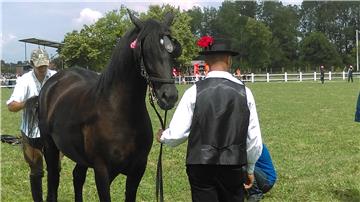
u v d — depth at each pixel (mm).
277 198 6430
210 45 3635
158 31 3982
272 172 5742
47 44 38094
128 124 4281
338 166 8344
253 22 87812
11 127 15180
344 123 14812
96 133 4352
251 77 50000
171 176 7816
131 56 4195
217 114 3455
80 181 5441
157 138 4117
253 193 5633
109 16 52969
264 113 17891
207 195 3604
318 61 97500
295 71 90250
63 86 5281
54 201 5629
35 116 5820
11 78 47875
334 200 6309
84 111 4496
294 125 14367
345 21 115688
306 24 119375
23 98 6004
